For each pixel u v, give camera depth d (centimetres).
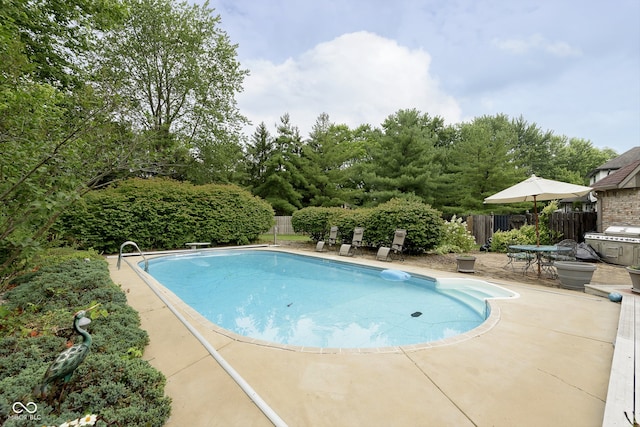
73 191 326
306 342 405
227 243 1427
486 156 2017
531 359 294
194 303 597
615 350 299
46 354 257
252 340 345
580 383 251
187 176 1930
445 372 271
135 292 538
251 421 204
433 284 684
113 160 423
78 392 208
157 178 1290
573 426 200
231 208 1359
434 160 2302
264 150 2706
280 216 2227
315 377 264
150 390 212
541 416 211
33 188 294
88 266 589
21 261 430
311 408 220
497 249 1141
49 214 325
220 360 291
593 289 537
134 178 1186
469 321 478
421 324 466
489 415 212
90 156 396
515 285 601
